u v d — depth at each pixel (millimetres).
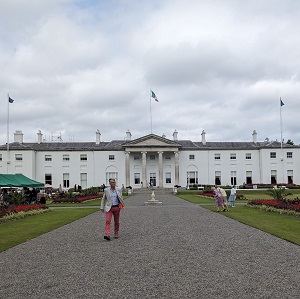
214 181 84312
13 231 17344
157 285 7941
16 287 8000
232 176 84625
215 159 84812
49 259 10852
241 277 8500
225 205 29922
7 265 10133
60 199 42656
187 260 10359
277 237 14359
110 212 14539
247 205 31922
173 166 84875
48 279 8609
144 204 37500
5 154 79625
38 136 85625
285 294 7230
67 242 13922
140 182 84188
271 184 79562
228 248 12125
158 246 12664
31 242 14031
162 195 62312
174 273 8938
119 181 83188
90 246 12961
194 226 18172
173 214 25203
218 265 9711
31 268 9742
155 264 9922
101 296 7250
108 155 83562
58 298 7184
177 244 13000
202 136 88250
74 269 9539
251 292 7371
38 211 27688
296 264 9734
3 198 37312
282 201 28984
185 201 42562
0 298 7238
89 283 8203
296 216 22516
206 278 8453
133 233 15984
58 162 82625
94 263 10195
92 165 83062
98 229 17734
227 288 7656
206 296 7145
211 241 13562
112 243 13516
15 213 24328
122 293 7418
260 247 12250
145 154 82312
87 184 82750
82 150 83125
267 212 25734
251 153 84938
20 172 79188
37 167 82000
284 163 83500
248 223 18984
